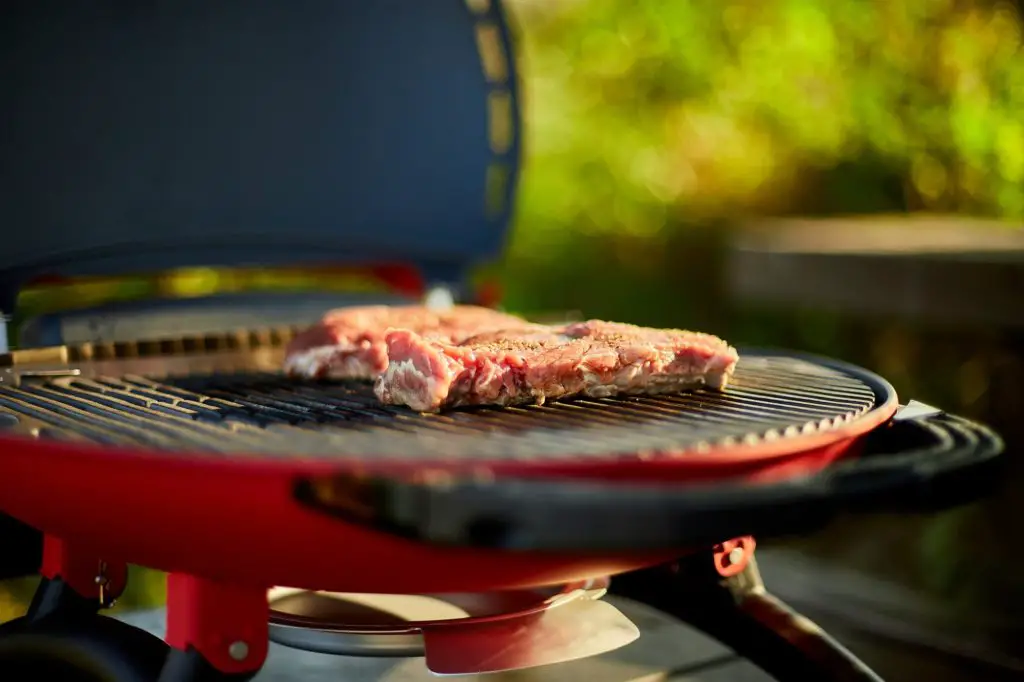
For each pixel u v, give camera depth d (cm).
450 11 237
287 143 231
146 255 220
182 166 221
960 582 258
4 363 157
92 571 144
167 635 118
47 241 207
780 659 144
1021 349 268
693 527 91
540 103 479
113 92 213
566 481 98
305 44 230
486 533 92
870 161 446
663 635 186
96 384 157
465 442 113
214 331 201
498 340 149
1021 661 210
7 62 200
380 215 240
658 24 467
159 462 98
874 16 457
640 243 452
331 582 112
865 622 229
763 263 294
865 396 142
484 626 132
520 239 450
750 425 123
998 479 111
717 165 457
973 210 437
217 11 221
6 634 133
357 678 165
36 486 112
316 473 96
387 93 238
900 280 256
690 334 149
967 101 437
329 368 159
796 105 452
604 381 138
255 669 118
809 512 96
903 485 101
